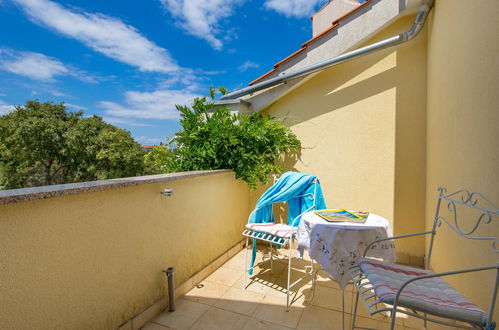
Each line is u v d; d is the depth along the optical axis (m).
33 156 26.06
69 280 1.51
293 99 3.89
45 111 27.52
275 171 3.82
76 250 1.54
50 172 30.19
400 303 1.19
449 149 2.19
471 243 1.68
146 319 2.07
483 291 1.49
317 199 2.84
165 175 2.31
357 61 3.40
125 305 1.90
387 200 3.26
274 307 2.32
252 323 2.10
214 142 3.35
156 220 2.19
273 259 3.38
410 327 2.06
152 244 2.15
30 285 1.31
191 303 2.37
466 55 1.83
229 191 3.43
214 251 3.10
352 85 3.44
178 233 2.46
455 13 2.08
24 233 1.28
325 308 2.32
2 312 1.20
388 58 3.22
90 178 28.12
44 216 1.37
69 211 1.50
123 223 1.87
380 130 3.28
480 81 1.59
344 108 3.49
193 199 2.68
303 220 2.18
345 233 1.89
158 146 3.85
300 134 3.83
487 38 1.50
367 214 2.29
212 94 3.97
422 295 1.31
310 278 2.89
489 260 1.42
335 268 1.90
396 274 1.56
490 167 1.45
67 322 1.50
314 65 3.33
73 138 25.55
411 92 3.11
